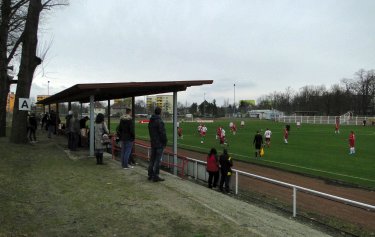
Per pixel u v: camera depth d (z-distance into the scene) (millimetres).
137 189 9953
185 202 8797
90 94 16109
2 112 26516
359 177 19094
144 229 6805
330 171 20891
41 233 6410
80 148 19688
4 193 8844
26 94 20688
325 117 90062
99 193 9383
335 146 34844
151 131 10992
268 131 34156
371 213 11609
